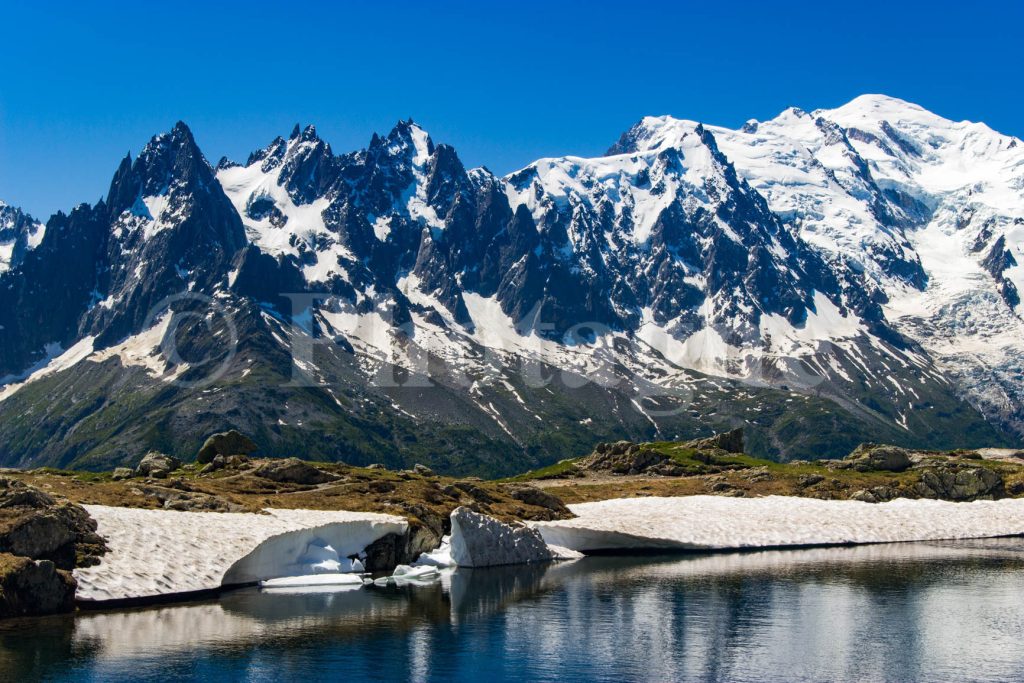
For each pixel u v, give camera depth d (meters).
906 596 116.00
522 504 164.00
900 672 85.94
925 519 181.75
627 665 87.25
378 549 125.56
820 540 165.38
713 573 132.12
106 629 90.12
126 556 101.44
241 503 125.94
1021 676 85.25
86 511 104.19
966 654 91.31
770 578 128.38
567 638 95.50
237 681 79.81
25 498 99.31
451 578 125.00
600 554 151.62
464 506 141.12
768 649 92.56
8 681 77.50
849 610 108.31
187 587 101.75
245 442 175.00
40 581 92.62
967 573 133.12
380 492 145.00
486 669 85.31
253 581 112.62
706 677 84.19
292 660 85.56
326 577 115.69
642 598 113.62
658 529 158.62
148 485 128.88
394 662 86.25
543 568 136.00
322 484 148.12
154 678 79.50
